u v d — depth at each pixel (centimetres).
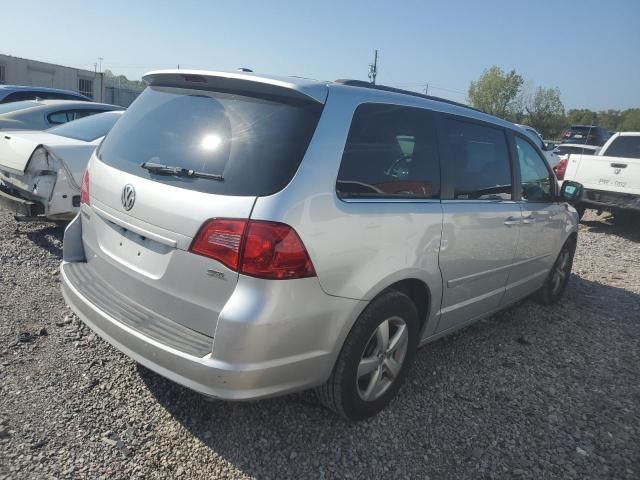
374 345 291
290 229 231
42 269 487
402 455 275
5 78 2695
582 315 509
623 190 898
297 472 255
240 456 262
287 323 235
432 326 337
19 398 289
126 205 271
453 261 332
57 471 241
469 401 331
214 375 227
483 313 403
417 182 308
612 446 297
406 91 328
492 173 381
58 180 518
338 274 252
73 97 1283
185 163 257
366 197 271
